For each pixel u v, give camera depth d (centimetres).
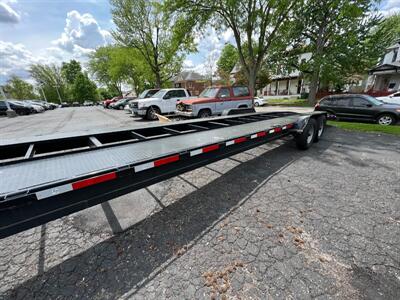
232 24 1183
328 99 981
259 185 342
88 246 214
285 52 2209
